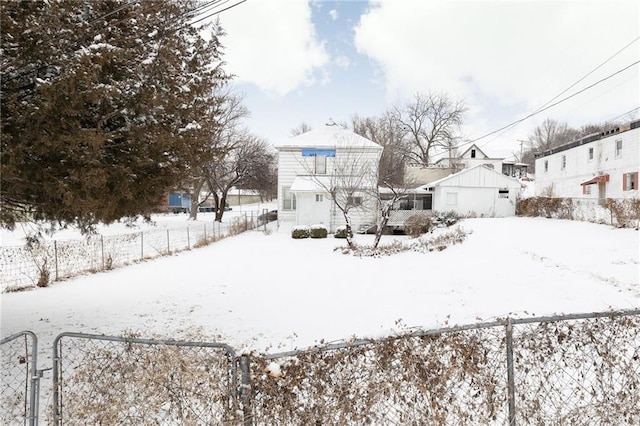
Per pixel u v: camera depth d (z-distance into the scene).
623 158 20.33
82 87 3.54
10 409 3.16
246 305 7.21
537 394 2.53
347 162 20.16
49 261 10.03
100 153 3.92
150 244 17.22
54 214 4.66
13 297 7.75
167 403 2.41
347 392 2.34
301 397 2.31
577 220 18.11
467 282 8.98
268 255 14.17
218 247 16.69
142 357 2.48
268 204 60.88
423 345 2.45
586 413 2.55
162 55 4.24
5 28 3.34
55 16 3.52
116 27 4.21
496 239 13.98
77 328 5.75
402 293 8.22
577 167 24.70
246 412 2.25
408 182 20.22
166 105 4.21
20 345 4.90
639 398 2.59
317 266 11.77
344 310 6.88
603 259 9.91
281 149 24.17
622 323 2.63
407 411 2.38
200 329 5.61
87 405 2.53
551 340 2.60
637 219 14.10
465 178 23.30
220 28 5.53
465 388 2.46
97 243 12.52
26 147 3.54
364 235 21.69
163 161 4.70
